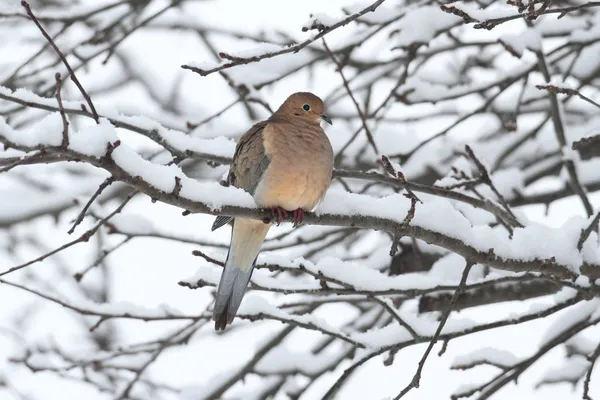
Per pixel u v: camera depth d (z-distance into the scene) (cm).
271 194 914
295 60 1240
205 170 1577
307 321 944
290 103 1030
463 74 1493
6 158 700
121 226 1096
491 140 1509
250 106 1636
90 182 1664
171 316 998
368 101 1364
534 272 873
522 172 1410
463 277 859
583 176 1359
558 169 1403
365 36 1241
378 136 1490
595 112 1504
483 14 794
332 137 1491
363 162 1479
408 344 944
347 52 1248
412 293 931
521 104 1270
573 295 952
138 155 710
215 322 897
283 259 929
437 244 840
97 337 1717
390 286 932
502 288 1134
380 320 1256
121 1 1290
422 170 1464
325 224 846
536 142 1466
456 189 1081
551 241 869
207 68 808
